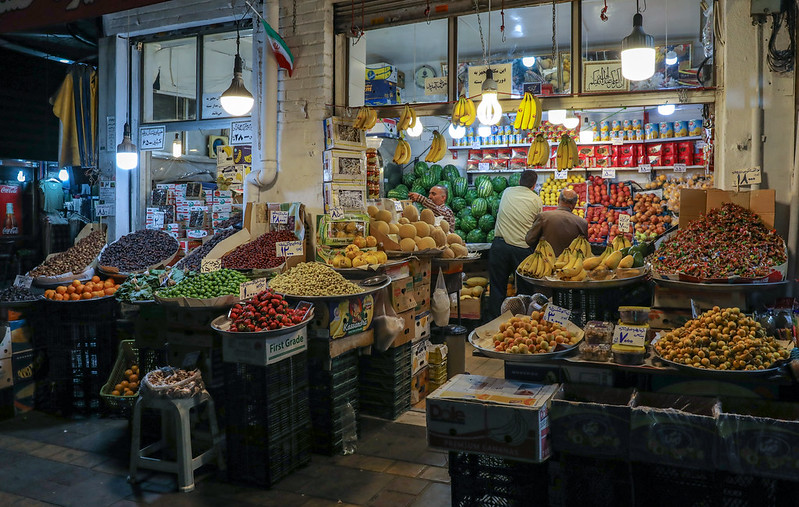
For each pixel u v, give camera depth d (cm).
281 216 526
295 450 388
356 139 555
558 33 719
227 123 635
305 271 442
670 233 410
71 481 379
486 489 301
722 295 344
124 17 675
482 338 339
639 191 843
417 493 358
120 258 563
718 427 267
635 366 302
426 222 590
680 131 824
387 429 457
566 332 328
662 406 302
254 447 370
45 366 511
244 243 537
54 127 897
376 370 479
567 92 526
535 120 453
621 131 850
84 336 490
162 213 684
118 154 612
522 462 292
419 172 898
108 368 495
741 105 422
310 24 559
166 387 364
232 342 370
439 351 537
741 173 415
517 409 284
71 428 466
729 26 424
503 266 680
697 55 593
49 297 485
